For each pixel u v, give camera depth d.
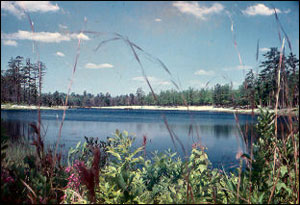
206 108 72.31
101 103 105.75
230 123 37.53
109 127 24.77
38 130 1.60
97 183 1.77
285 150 1.74
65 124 27.58
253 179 1.77
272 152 1.89
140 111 94.94
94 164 1.79
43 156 1.67
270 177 1.91
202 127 29.98
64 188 1.82
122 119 45.59
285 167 1.83
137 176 2.14
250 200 1.67
